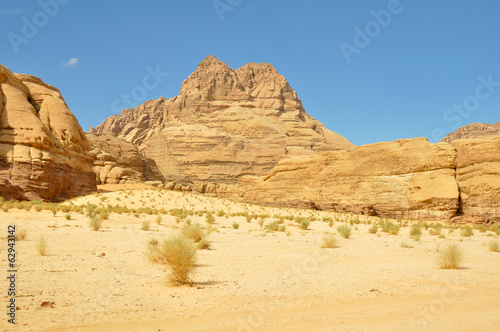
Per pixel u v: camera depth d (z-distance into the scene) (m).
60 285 8.56
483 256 16.34
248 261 13.23
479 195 66.31
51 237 18.08
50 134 65.62
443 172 71.69
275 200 100.06
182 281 9.13
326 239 18.59
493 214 63.59
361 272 11.45
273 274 10.80
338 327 6.14
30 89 74.31
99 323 6.10
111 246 16.14
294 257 14.54
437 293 8.67
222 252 15.53
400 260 14.34
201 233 18.59
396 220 65.31
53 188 59.03
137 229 25.83
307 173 96.88
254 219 42.94
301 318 6.61
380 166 81.56
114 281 9.23
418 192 73.31
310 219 46.66
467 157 70.50
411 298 8.16
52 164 60.66
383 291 8.80
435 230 34.47
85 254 13.53
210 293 8.28
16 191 52.66
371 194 80.88
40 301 7.16
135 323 6.18
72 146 69.75
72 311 6.65
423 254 16.33
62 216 31.64
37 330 5.63
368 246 19.45
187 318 6.52
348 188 85.38
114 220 31.81
